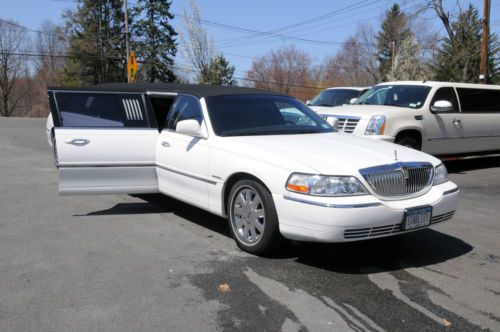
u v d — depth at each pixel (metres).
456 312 3.66
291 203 4.30
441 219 4.69
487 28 21.38
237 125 5.46
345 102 12.28
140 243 5.09
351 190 4.18
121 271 4.32
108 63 52.72
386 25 59.09
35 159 10.75
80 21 52.59
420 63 35.25
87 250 4.85
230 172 4.89
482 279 4.31
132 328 3.33
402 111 9.23
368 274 4.36
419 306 3.74
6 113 62.50
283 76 61.75
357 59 63.62
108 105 6.03
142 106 6.16
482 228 5.95
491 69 29.19
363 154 4.62
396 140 9.15
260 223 4.70
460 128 10.03
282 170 4.42
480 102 10.54
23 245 4.98
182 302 3.73
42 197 7.13
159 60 49.97
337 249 4.99
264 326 3.39
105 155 5.91
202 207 5.39
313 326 3.40
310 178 4.23
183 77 51.09
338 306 3.71
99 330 3.30
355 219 4.10
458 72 29.84
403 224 4.32
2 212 6.27
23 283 4.04
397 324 3.46
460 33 30.52
